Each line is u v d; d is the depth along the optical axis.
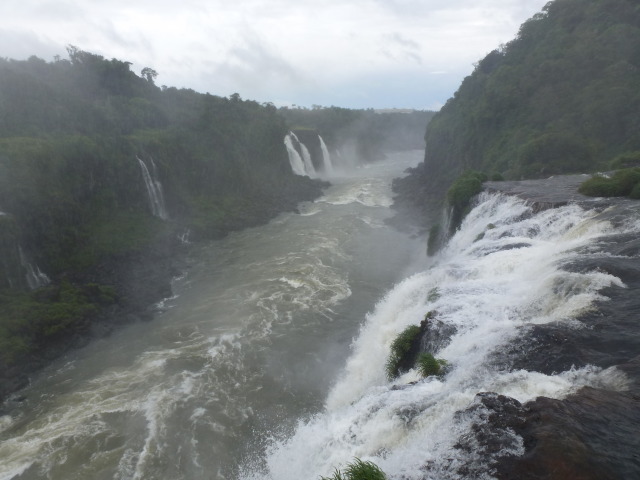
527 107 56.91
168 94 85.62
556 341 13.27
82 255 40.41
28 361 27.16
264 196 66.88
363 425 13.48
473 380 13.06
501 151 54.53
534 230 25.83
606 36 54.91
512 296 18.05
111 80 75.31
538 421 9.58
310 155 95.00
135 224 47.62
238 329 30.05
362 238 49.44
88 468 18.89
